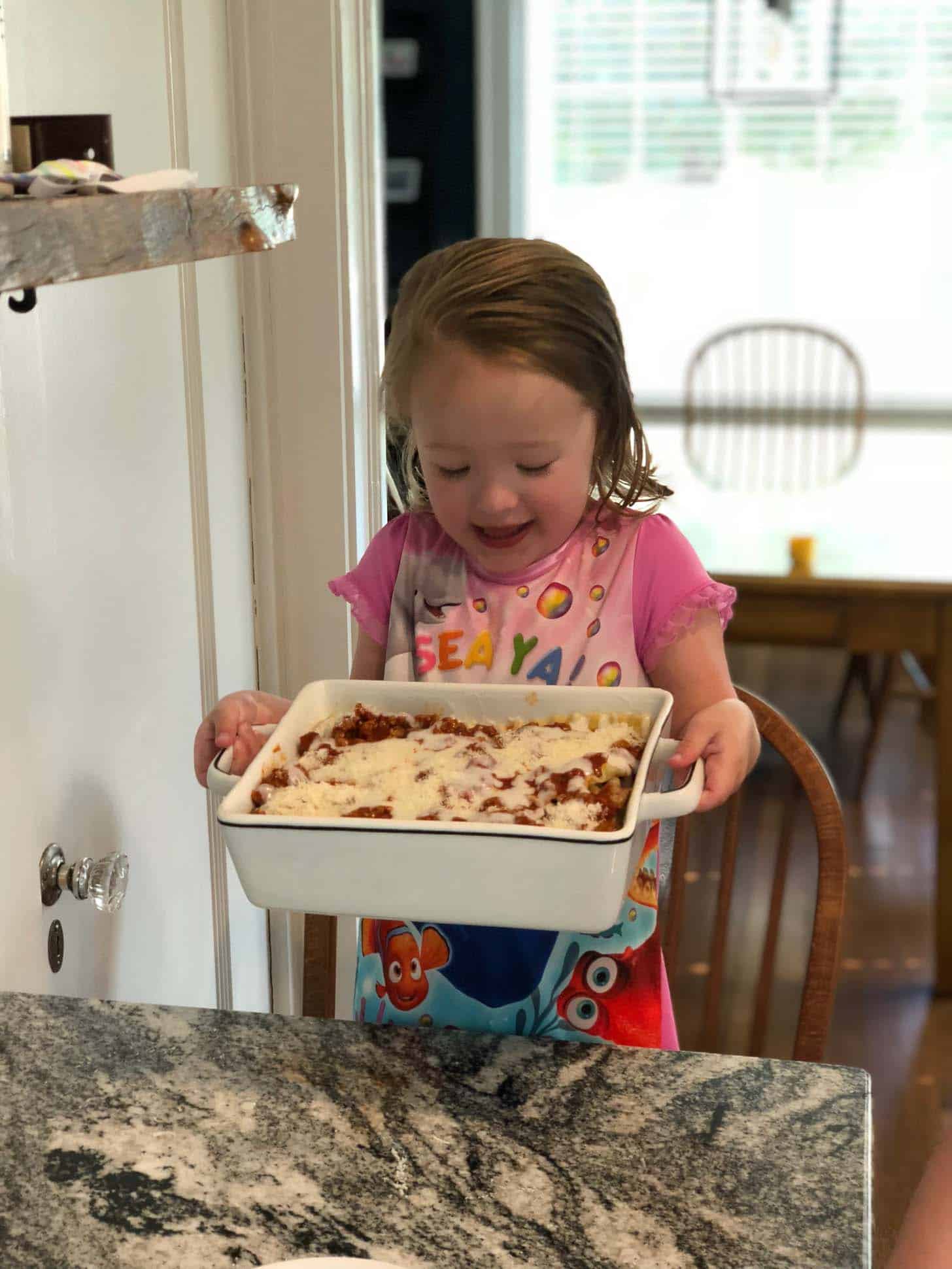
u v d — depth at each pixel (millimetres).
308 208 1396
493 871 746
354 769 862
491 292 925
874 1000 2545
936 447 5062
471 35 4844
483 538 1019
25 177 642
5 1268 650
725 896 1350
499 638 1112
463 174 5008
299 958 1682
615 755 848
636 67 4969
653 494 1140
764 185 5039
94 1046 822
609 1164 714
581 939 1050
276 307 1426
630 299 5238
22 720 941
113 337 1094
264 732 966
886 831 3258
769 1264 645
